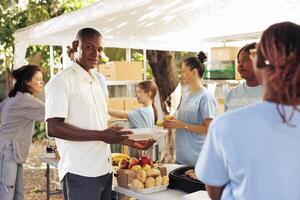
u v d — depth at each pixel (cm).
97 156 213
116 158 278
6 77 763
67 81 207
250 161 98
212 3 329
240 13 356
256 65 103
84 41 214
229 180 108
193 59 292
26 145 331
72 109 209
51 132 204
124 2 268
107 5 284
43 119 318
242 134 99
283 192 97
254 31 389
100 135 201
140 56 735
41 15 716
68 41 409
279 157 97
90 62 217
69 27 338
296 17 340
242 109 103
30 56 753
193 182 212
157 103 566
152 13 333
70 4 734
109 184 226
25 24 743
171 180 229
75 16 325
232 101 269
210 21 389
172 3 310
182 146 295
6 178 325
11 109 319
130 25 366
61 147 218
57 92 203
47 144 357
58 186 469
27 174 591
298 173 97
